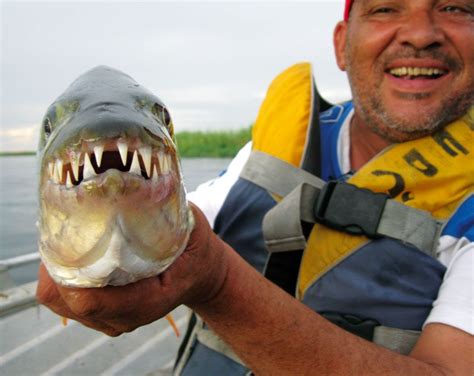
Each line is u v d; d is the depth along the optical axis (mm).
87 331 791
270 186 504
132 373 781
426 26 450
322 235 458
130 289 249
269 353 309
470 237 406
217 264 287
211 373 488
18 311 724
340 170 528
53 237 222
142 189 209
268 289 311
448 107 463
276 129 528
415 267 424
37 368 736
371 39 474
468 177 443
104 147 214
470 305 362
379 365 310
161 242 228
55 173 219
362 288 432
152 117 271
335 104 607
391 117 473
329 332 313
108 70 307
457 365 339
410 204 445
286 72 572
